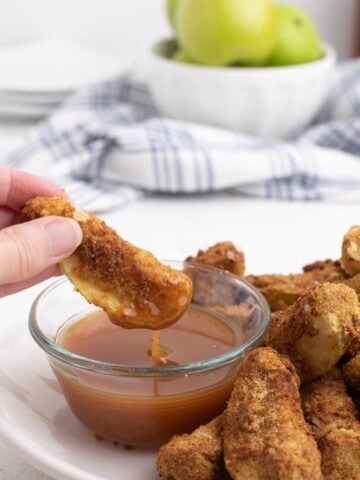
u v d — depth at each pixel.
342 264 0.43
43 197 0.40
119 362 0.41
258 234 0.62
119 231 0.63
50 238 0.37
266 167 0.68
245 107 0.73
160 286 0.38
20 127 0.84
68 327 0.43
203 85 0.72
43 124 0.80
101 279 0.39
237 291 0.44
